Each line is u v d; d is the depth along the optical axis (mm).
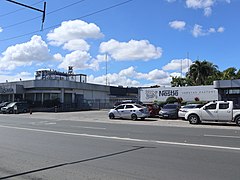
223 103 21484
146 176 6746
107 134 15352
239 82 37531
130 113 27844
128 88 74688
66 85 54344
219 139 13117
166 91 48875
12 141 12695
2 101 59219
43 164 8133
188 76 62781
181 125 21516
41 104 53906
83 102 59031
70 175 6938
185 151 9984
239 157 8875
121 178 6598
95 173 7086
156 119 28547
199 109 22281
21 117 32875
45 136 14523
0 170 7504
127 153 9703
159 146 11141
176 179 6480
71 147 11047
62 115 37062
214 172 7070
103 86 64938
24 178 6746
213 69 60781
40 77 59656
